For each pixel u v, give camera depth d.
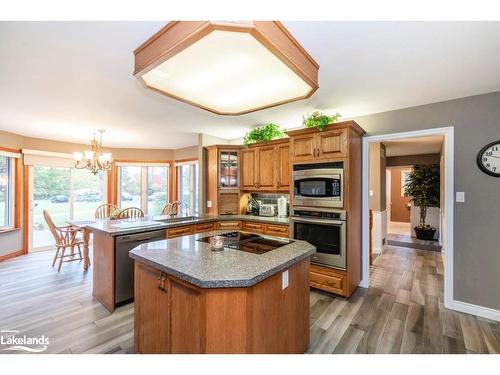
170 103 2.85
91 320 2.33
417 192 6.11
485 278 2.45
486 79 2.18
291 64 1.33
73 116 3.38
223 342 1.23
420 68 1.98
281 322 1.51
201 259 1.51
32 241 4.80
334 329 2.20
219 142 4.74
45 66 1.97
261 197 4.45
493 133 2.43
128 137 4.82
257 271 1.29
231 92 1.71
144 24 1.43
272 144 3.83
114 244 2.53
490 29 1.49
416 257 4.57
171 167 6.31
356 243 3.05
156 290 1.53
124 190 6.20
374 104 2.82
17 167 4.57
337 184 2.81
